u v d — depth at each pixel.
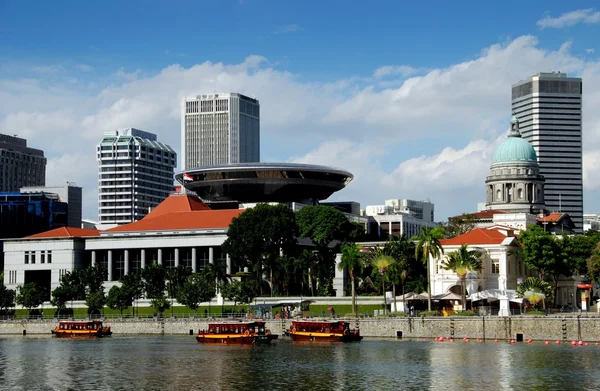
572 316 172.50
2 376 139.38
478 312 190.25
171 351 169.38
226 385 127.56
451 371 135.38
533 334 172.38
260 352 164.12
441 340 178.00
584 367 137.38
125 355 164.00
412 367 139.88
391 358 150.25
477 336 176.62
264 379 131.62
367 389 122.75
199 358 156.88
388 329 185.62
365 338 186.25
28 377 138.25
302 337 183.25
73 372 142.75
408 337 183.38
